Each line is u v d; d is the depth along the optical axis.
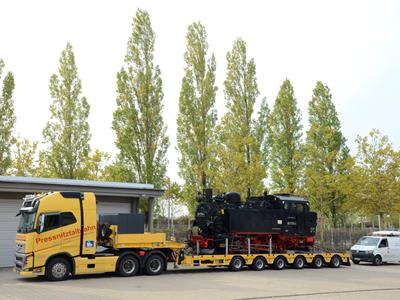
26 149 41.66
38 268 17.25
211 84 35.50
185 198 33.59
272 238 25.48
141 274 20.02
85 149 35.91
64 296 13.51
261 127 38.84
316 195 36.91
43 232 17.34
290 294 14.80
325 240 37.50
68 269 17.84
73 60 36.97
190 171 33.66
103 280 17.80
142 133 32.69
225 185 31.86
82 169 35.47
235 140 33.44
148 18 34.53
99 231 19.52
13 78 39.47
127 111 32.66
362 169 38.16
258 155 34.06
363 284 18.03
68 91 36.47
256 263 23.28
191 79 35.50
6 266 22.81
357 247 29.41
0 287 15.55
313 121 41.22
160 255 20.33
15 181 22.28
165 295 14.05
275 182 38.56
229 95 37.59
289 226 25.89
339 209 38.88
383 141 38.56
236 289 15.77
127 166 32.31
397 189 37.34
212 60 35.97
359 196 37.44
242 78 37.84
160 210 37.28
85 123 36.34
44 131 35.75
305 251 25.83
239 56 38.06
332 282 18.45
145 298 13.41
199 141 34.28
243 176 31.88
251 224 24.30
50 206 17.67
